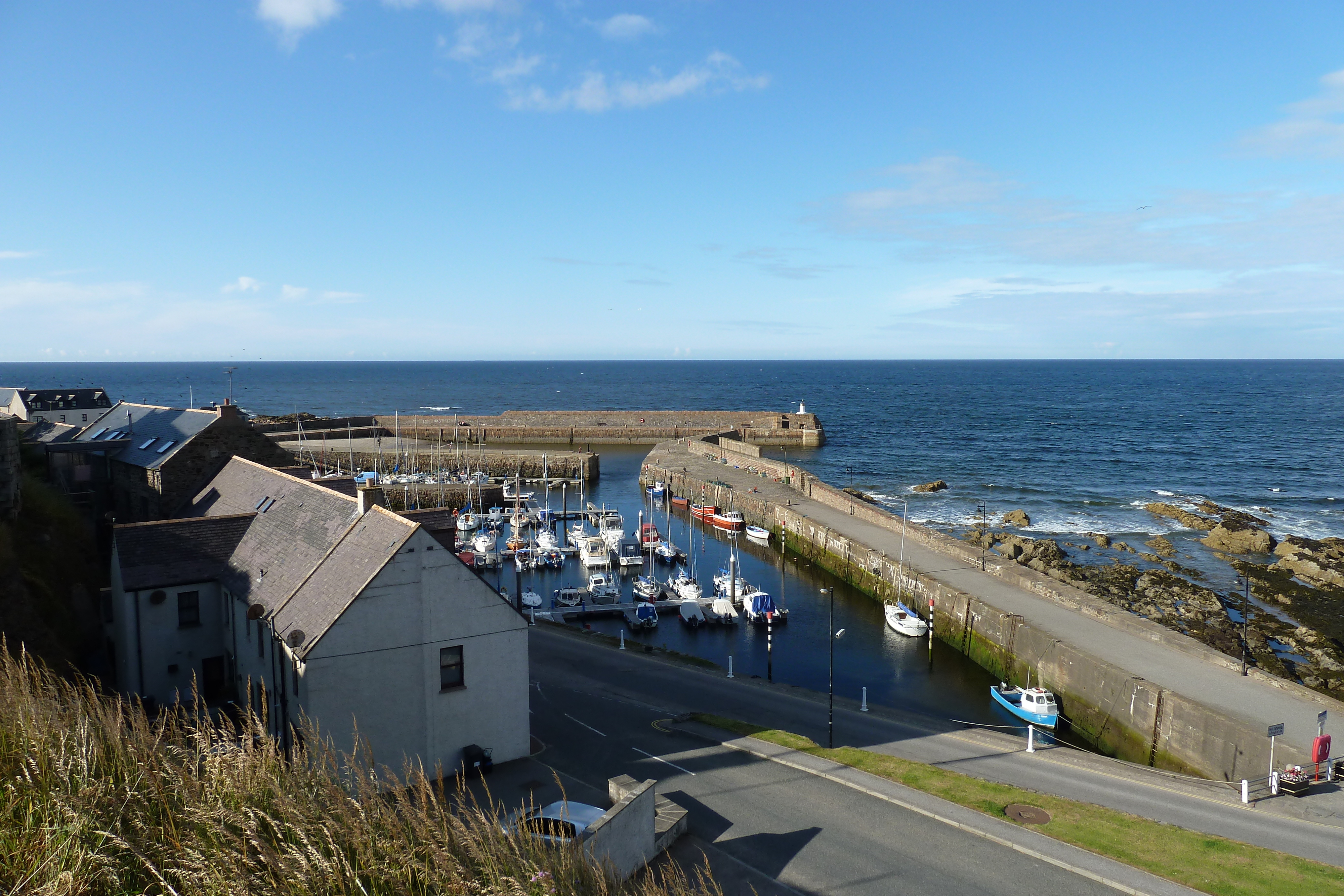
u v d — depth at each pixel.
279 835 9.27
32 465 51.62
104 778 9.78
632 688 41.38
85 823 9.08
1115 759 33.97
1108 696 41.19
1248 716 35.62
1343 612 61.62
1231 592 66.81
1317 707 36.84
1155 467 133.62
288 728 27.38
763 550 84.81
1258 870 23.27
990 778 31.38
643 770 29.75
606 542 81.00
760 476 109.12
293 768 10.52
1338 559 74.00
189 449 48.12
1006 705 45.47
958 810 26.70
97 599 40.31
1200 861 23.70
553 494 115.12
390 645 26.89
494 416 173.88
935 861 23.53
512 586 72.06
